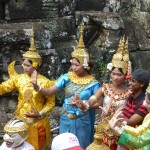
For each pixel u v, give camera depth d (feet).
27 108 15.60
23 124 13.46
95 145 12.60
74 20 19.74
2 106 18.99
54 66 18.93
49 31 18.85
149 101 11.62
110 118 12.29
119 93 14.34
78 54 15.19
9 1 18.84
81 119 15.38
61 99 19.02
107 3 20.43
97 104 14.73
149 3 19.95
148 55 20.15
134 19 20.56
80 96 15.26
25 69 15.76
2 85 16.02
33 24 18.95
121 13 20.61
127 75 14.42
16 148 13.42
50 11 19.38
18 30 18.31
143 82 13.37
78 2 20.02
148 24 20.12
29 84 15.70
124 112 13.67
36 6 19.20
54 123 18.54
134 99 13.60
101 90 14.75
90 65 15.67
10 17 18.95
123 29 19.79
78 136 15.48
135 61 19.92
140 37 20.15
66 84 15.60
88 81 15.39
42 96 15.83
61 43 19.36
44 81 15.70
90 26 19.74
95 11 20.33
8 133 13.21
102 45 19.62
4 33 18.11
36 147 15.70
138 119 13.08
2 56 18.56
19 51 18.70
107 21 19.31
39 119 15.69
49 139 16.29
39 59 15.78
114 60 14.39
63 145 10.71
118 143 11.28
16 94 18.90
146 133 11.02
